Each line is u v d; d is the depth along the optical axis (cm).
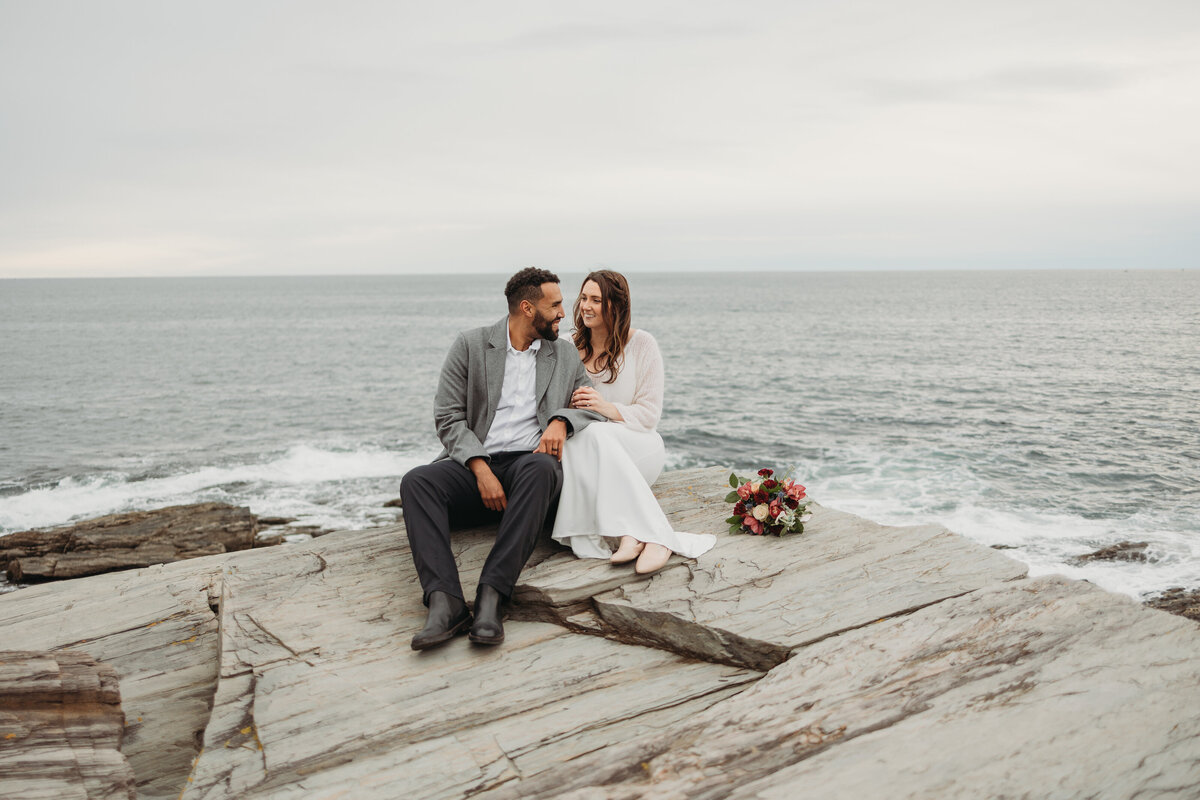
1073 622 282
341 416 2327
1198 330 4831
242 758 249
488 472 374
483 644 321
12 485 1555
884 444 1719
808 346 4134
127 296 15975
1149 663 252
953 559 357
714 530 424
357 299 13612
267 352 4294
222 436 2036
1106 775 203
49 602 423
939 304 8944
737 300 10862
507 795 219
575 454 389
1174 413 2006
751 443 1789
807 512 401
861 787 205
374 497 1455
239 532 1135
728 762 222
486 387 401
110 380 3123
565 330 491
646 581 355
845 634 295
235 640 327
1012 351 3697
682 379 2902
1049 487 1316
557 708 276
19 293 18975
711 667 305
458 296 15075
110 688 274
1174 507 1184
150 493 1495
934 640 281
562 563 372
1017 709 235
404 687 290
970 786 203
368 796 229
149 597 427
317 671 301
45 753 235
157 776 268
